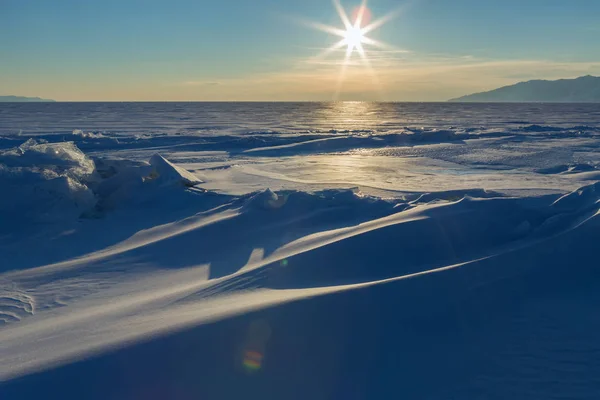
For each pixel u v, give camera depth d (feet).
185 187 36.11
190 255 23.03
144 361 11.03
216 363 11.27
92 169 36.42
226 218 27.17
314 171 53.52
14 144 81.30
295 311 13.21
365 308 13.98
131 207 32.09
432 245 21.01
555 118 218.18
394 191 39.65
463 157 68.44
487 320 14.78
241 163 60.95
